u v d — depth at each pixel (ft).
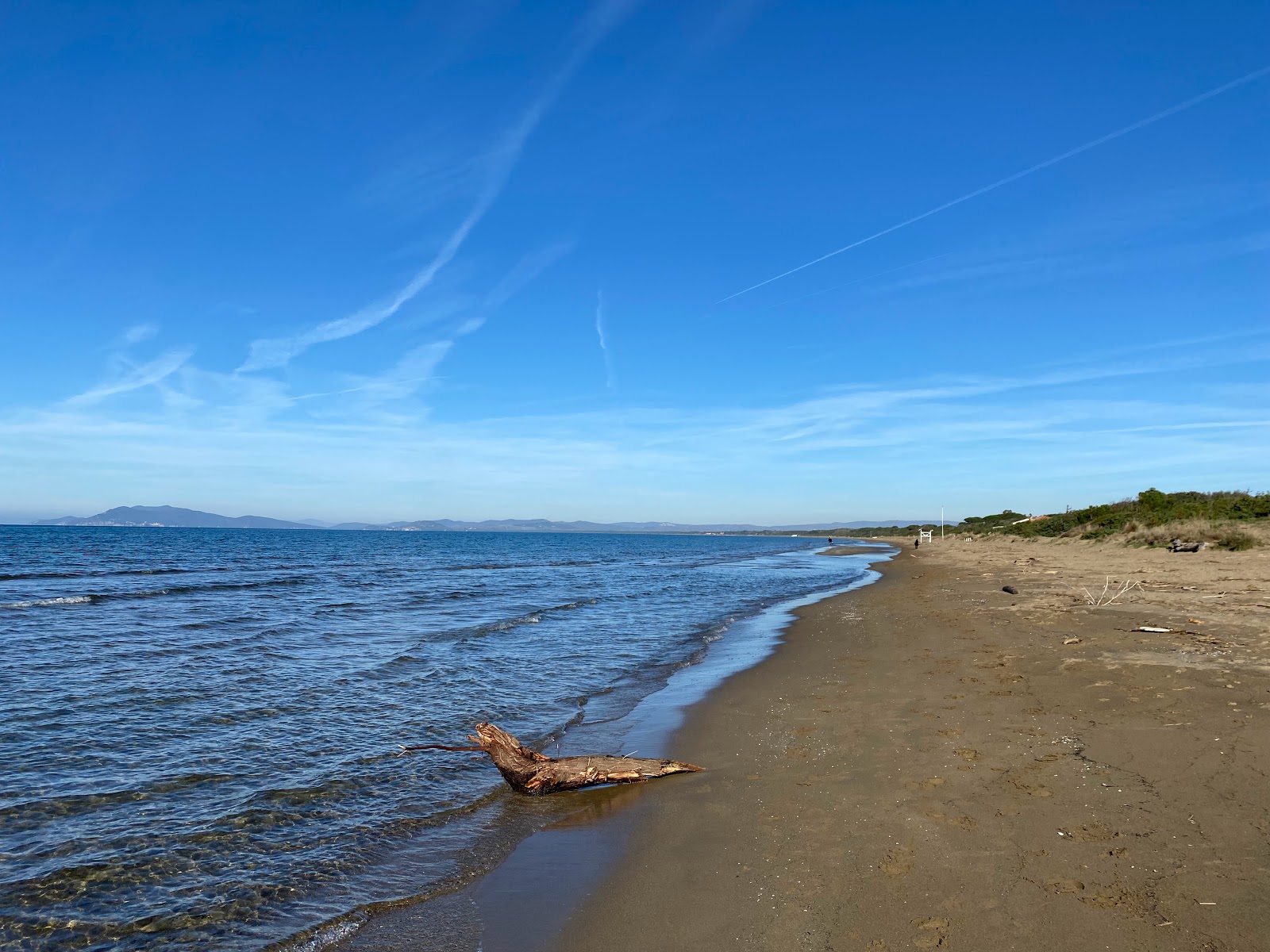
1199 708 24.35
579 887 16.89
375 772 25.45
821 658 42.80
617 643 52.29
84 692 35.60
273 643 50.78
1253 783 17.87
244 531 641.81
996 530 229.04
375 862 18.74
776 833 18.51
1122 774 19.47
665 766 24.45
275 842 19.90
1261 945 11.78
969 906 13.92
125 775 24.67
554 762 24.06
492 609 72.79
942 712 27.61
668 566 163.73
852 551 274.36
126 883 17.54
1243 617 41.68
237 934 15.40
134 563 140.15
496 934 15.08
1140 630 39.75
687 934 14.30
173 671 40.75
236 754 26.96
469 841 20.01
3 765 25.25
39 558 151.84
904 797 19.67
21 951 14.73
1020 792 19.11
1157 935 12.34
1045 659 34.65
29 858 18.74
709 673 41.47
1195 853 14.90
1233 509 108.99
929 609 60.03
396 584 103.96
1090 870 14.71
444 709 33.76
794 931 13.87
